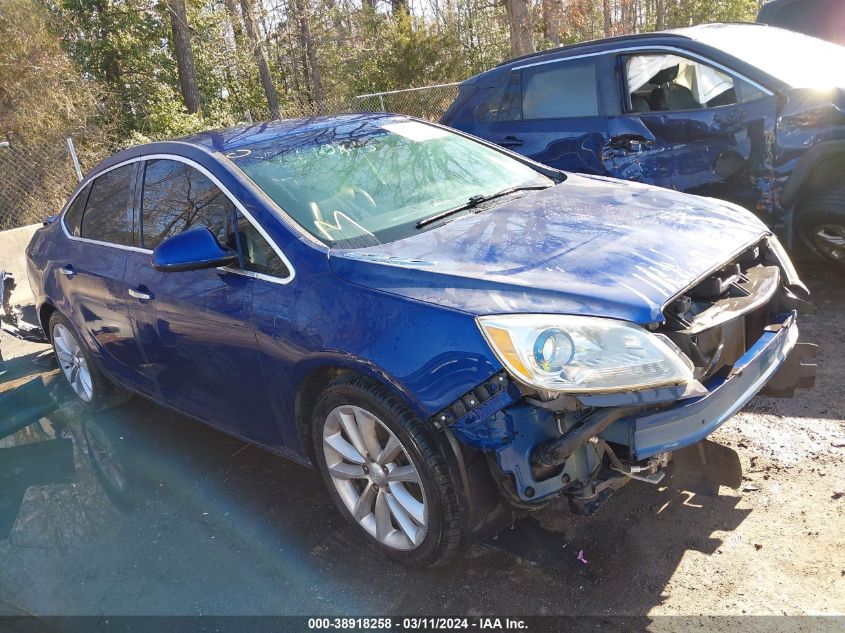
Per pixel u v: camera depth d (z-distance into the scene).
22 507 3.78
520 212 3.21
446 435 2.49
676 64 5.27
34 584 3.10
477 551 2.90
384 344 2.55
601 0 28.23
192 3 21.62
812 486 2.96
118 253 3.96
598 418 2.35
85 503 3.72
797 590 2.46
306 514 3.33
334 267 2.83
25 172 11.01
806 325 4.45
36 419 4.91
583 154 5.73
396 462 2.78
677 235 2.88
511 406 2.39
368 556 2.97
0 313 5.63
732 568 2.59
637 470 2.47
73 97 15.27
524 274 2.56
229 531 3.28
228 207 3.28
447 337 2.43
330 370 2.85
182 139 3.88
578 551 2.77
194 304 3.32
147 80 20.20
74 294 4.34
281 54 24.94
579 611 2.52
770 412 3.56
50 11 18.53
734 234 2.97
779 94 4.70
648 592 2.55
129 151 4.14
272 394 3.10
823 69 4.82
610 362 2.31
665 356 2.35
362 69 23.64
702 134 5.05
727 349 2.81
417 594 2.72
